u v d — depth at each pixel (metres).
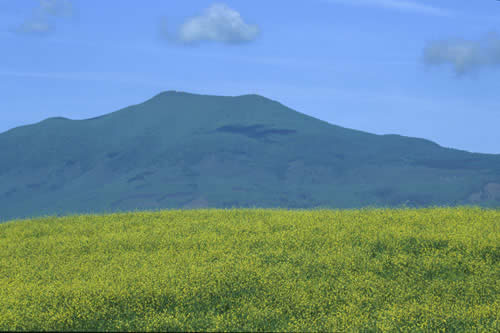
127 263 16.83
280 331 11.33
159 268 15.64
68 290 13.42
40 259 18.36
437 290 14.14
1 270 17.08
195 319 11.80
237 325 11.51
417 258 16.94
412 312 12.33
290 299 13.10
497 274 15.34
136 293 13.16
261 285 14.12
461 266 16.05
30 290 13.88
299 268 15.89
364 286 14.25
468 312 12.48
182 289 13.53
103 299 12.71
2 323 11.39
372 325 11.71
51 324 11.45
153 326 11.34
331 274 15.31
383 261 16.55
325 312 12.66
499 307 12.84
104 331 11.20
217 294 13.45
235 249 18.34
